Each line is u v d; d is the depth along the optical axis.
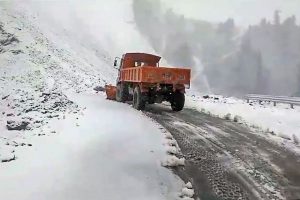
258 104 24.56
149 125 13.12
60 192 6.69
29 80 23.06
